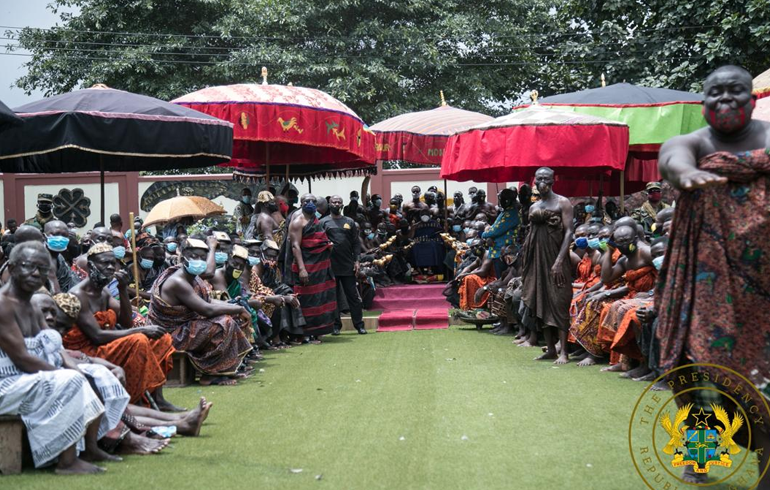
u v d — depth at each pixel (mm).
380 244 15320
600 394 6812
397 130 15547
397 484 4434
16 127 7707
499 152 9906
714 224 3865
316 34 24516
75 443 4727
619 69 18734
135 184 20703
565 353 8648
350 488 4375
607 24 18797
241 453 5152
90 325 6008
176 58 24844
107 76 23875
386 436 5555
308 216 11203
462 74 24875
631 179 13789
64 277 7441
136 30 25328
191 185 20781
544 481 4434
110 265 6195
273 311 10461
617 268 8180
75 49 24734
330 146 12352
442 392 7145
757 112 8172
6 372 4754
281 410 6508
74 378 4777
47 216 11906
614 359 8094
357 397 7008
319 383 7789
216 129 9031
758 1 15750
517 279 10766
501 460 4879
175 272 7801
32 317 5004
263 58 22719
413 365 8828
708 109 3953
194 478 4582
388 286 15117
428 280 15812
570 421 5859
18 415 4719
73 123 8148
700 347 3855
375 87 23500
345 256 11977
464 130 10398
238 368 8211
